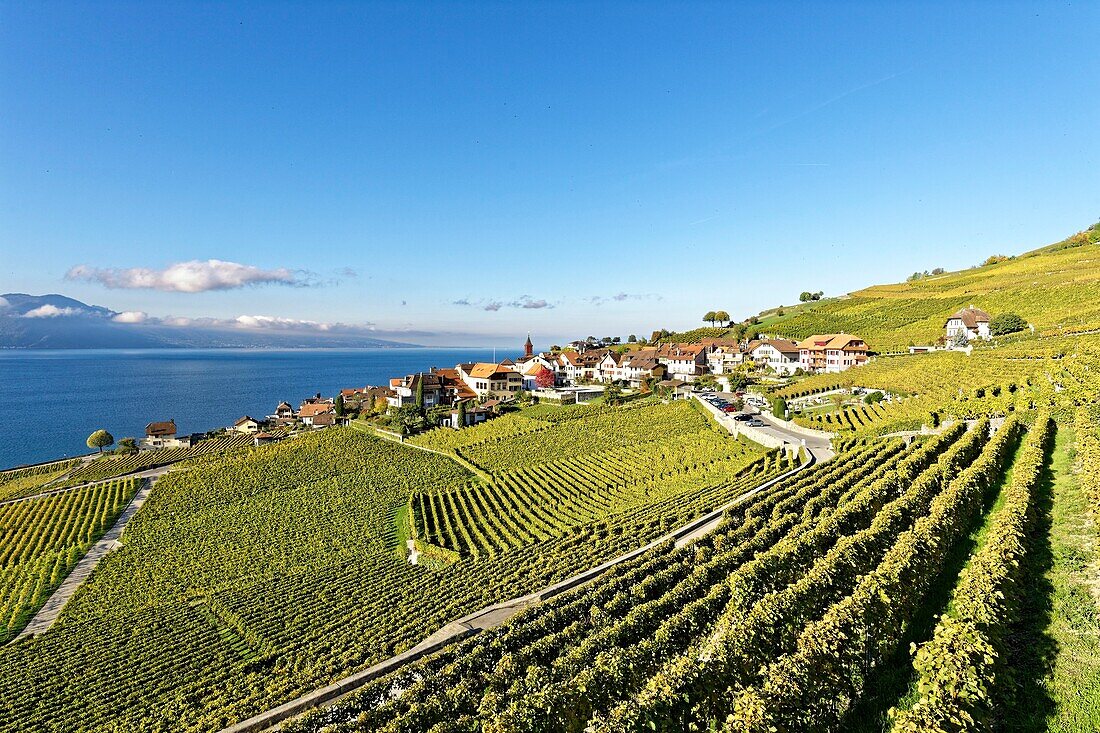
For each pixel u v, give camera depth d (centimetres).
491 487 8494
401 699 2491
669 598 2973
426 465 10162
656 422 10600
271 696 3456
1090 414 4638
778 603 2391
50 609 5897
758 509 4600
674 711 1947
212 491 9319
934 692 1627
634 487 7394
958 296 17662
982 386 7556
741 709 1764
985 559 2314
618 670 2247
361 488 9075
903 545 2592
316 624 4741
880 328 17062
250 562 6512
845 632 1989
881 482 4234
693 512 5372
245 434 15725
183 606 5494
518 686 2330
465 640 3231
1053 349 8419
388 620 4547
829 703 1800
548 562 5050
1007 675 1720
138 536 7662
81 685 4159
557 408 13088
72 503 9250
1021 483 3309
